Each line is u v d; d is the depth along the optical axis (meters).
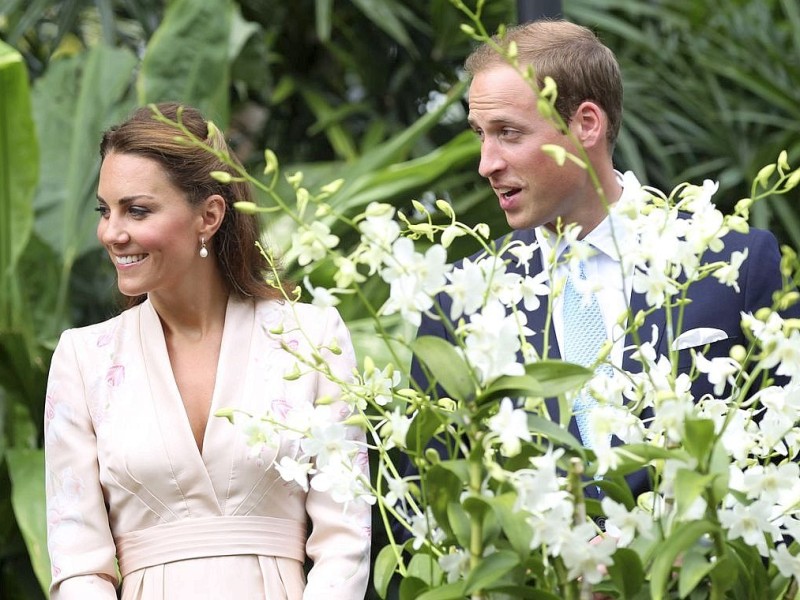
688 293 4.82
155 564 4.64
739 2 11.92
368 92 12.20
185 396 4.81
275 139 12.36
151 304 4.95
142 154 4.63
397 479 3.29
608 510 3.02
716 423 3.32
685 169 11.81
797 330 3.14
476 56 4.91
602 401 3.27
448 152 8.19
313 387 4.78
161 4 11.58
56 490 4.79
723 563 3.02
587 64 4.75
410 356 6.93
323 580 4.58
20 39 11.91
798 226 10.55
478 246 8.66
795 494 3.23
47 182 9.70
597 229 4.73
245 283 4.92
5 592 8.45
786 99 10.98
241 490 4.67
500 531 3.13
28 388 8.20
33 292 8.83
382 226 3.08
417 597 3.08
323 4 10.58
